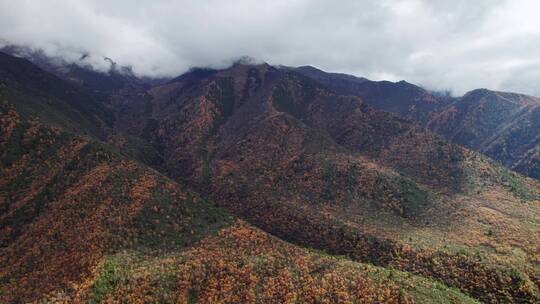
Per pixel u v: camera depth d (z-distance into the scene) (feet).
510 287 449.48
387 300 361.30
